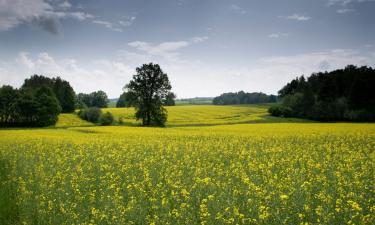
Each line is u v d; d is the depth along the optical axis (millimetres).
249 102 199875
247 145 30078
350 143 31625
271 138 35312
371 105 79500
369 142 32219
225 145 29344
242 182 15211
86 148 28547
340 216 10648
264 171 17906
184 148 27703
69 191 14656
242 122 75750
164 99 74875
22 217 12188
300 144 30938
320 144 30828
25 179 17031
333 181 15172
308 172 17984
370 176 16656
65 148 28953
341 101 81375
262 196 12320
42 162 21719
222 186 14469
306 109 85625
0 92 86562
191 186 14578
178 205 12352
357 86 79875
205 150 26672
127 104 75750
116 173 18234
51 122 83562
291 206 11586
